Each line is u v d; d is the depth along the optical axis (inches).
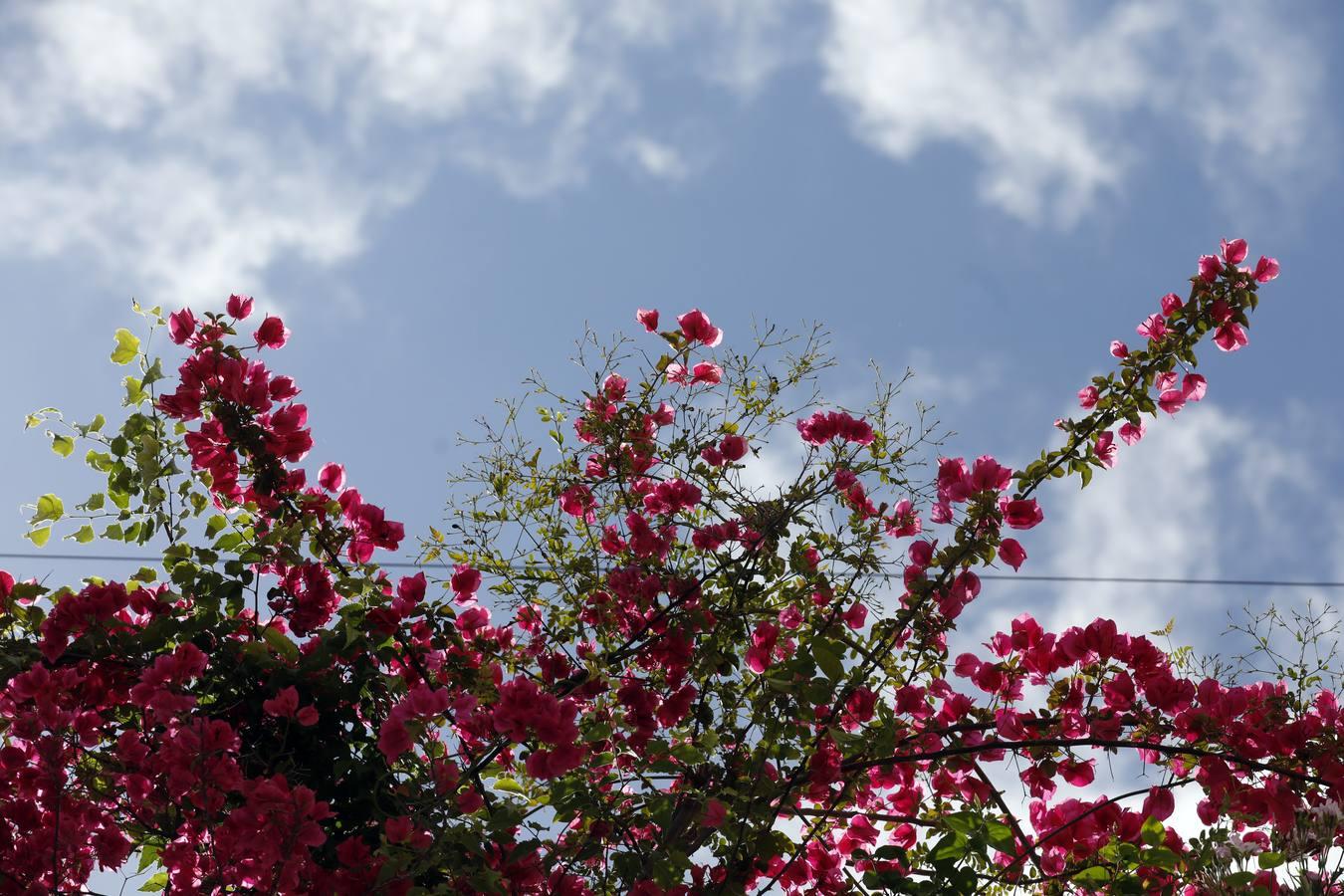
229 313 146.3
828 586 143.8
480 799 128.3
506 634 151.6
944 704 146.3
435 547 150.8
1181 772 133.2
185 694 127.8
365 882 126.2
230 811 124.5
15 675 129.2
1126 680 134.3
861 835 154.5
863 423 147.0
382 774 128.9
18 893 127.0
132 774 128.6
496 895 115.2
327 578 143.8
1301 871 122.3
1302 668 135.9
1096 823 136.6
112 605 132.8
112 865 134.6
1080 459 143.6
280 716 129.9
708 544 147.6
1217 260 146.9
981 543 137.5
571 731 121.4
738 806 129.6
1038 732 138.0
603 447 153.6
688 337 152.2
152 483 140.2
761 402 150.9
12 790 131.7
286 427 142.6
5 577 134.7
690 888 134.0
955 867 122.0
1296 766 129.7
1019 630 146.7
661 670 150.6
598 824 130.3
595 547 150.9
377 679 134.9
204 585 134.7
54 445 141.9
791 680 129.8
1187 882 126.6
